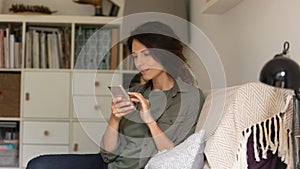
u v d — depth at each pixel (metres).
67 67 3.09
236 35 2.00
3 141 3.05
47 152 3.02
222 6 2.02
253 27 1.79
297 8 1.40
